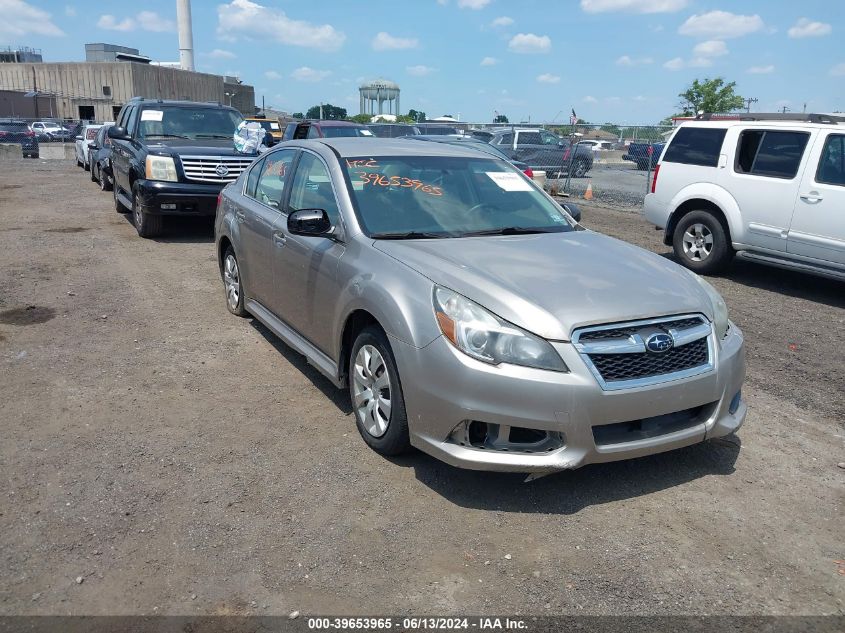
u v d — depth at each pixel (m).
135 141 11.17
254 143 10.88
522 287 3.64
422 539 3.33
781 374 5.77
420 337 3.60
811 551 3.34
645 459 4.17
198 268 8.90
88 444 4.15
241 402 4.81
